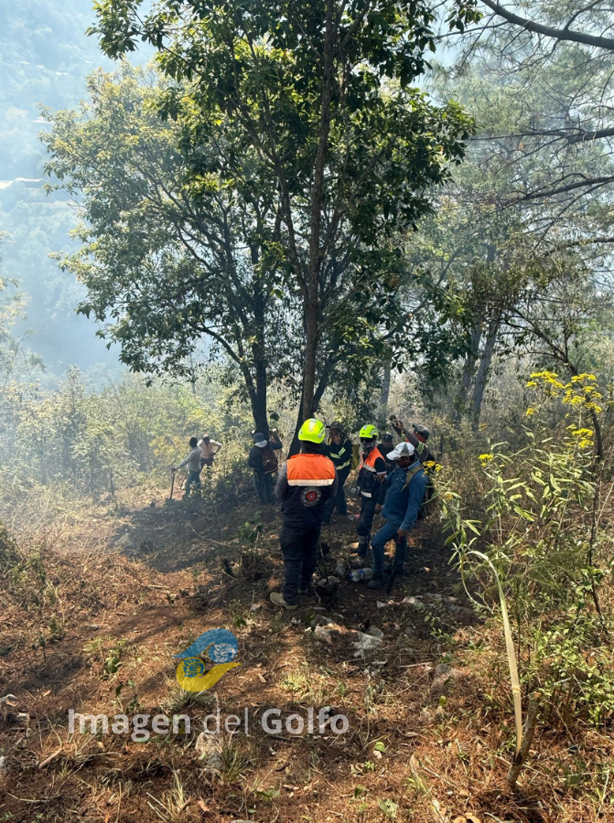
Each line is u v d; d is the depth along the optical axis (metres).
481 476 7.02
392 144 7.46
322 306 9.35
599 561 4.16
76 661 4.79
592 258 9.76
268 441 11.09
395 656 4.51
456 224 14.57
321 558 6.40
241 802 3.06
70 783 3.26
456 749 3.27
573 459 3.77
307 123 7.72
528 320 6.82
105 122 11.45
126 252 10.95
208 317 11.70
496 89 13.66
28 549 6.98
